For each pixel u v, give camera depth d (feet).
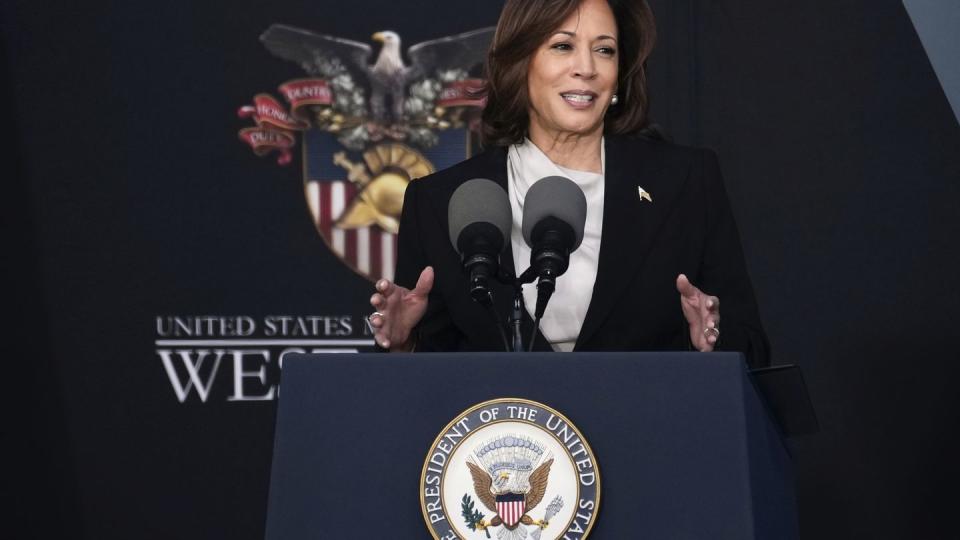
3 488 46.62
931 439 48.80
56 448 46.93
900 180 49.29
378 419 20.01
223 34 48.44
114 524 47.03
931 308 48.96
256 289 48.08
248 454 47.65
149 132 47.96
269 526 19.83
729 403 19.51
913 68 49.44
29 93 47.60
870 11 49.73
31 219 47.32
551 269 23.84
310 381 20.27
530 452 19.48
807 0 49.93
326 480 19.88
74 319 47.26
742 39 50.03
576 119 31.04
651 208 31.01
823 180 49.57
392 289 25.03
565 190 24.80
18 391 46.88
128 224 47.67
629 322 30.14
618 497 19.42
